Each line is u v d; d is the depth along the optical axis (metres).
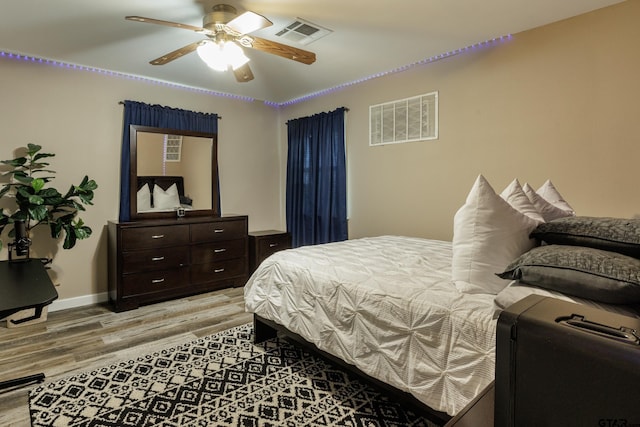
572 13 2.51
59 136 3.45
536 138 2.78
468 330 1.38
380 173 3.93
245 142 4.86
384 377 1.66
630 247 1.21
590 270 1.12
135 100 3.88
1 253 3.22
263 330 2.68
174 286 3.73
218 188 4.50
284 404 1.90
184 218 4.05
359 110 4.10
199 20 2.52
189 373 2.23
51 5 2.31
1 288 1.80
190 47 2.40
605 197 2.48
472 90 3.13
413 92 3.56
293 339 2.49
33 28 2.65
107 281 3.76
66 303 3.52
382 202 3.94
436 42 2.98
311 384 2.10
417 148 3.57
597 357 0.56
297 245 4.88
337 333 1.92
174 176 4.10
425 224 3.56
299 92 4.54
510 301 1.25
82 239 3.49
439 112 3.38
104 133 3.70
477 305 1.44
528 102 2.81
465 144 3.21
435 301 1.54
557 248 1.31
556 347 0.60
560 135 2.66
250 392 2.02
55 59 3.32
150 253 3.55
